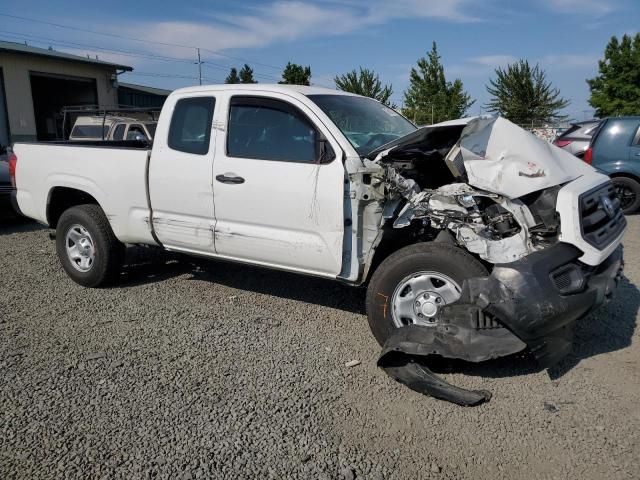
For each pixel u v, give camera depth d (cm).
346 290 568
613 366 393
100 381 376
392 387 369
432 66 4066
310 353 420
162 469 284
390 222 409
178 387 368
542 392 359
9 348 428
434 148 454
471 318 354
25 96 2339
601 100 3925
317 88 504
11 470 283
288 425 324
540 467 286
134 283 596
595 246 363
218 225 478
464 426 323
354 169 403
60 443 306
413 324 392
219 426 322
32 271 647
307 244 432
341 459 292
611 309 499
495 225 379
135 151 520
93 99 2692
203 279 609
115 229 548
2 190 910
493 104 4509
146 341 443
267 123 454
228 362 405
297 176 427
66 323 481
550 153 395
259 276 618
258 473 281
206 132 481
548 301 339
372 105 527
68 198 610
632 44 3784
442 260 376
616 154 956
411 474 281
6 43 2555
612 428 318
